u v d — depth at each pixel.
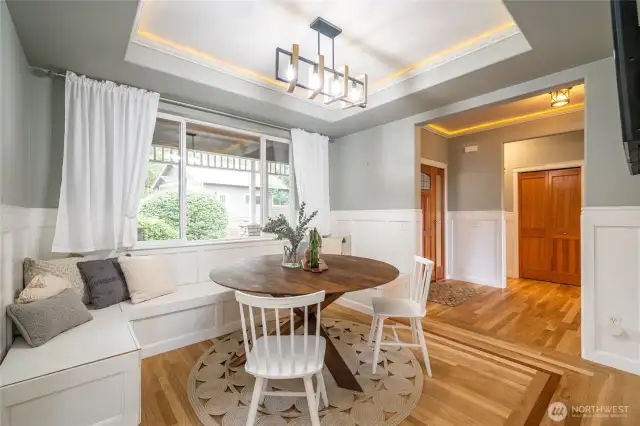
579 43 2.11
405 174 3.77
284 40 2.43
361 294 3.57
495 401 1.84
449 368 2.22
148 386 2.01
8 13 1.75
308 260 2.35
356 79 2.39
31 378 1.39
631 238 2.18
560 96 3.38
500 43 2.34
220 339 2.73
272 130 4.03
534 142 5.13
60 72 2.46
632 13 1.09
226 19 2.16
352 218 4.45
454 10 2.06
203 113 3.39
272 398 1.88
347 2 1.98
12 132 1.85
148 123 2.85
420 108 3.41
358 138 4.38
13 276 1.85
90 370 1.52
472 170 5.05
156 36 2.37
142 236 3.00
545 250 5.09
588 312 2.35
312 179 4.27
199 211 3.41
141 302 2.46
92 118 2.56
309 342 1.77
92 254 2.62
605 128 2.30
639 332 2.14
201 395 1.91
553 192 5.02
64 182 2.43
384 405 1.80
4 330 1.62
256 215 3.90
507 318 3.29
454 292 4.35
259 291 1.70
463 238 5.16
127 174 2.73
